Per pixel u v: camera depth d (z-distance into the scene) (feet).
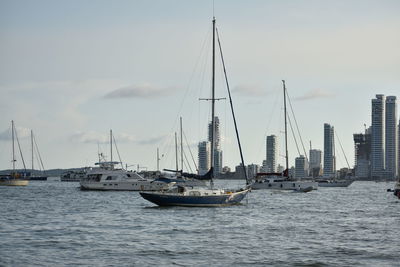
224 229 216.33
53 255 162.81
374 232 211.82
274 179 548.72
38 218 254.68
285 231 212.43
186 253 166.50
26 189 572.51
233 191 312.50
